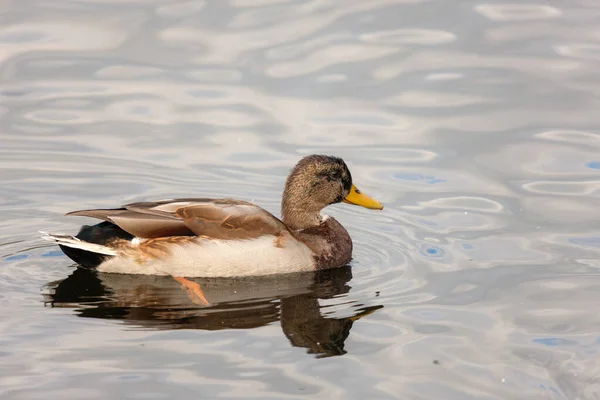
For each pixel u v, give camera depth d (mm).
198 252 12719
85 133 17719
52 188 15766
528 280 12594
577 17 22188
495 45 20906
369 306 11852
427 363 10211
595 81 19312
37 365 9883
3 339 10500
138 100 18891
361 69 20016
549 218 14688
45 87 19266
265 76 19781
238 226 12922
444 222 14703
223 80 19578
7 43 20797
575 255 13398
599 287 12312
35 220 14633
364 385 9680
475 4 23000
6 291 12070
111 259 12766
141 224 12688
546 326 11195
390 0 23141
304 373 9898
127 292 12148
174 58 20422
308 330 11016
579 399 9523
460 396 9508
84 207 15125
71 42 20953
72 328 10883
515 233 14188
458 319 11406
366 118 18234
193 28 21734
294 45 21000
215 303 11859
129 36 21297
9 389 9375
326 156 14078
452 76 19719
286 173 16359
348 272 13156
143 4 22859
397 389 9609
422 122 18078
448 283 12586
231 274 12828
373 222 14922
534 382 9820
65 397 9266
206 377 9727
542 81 19391
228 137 17625
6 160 16656
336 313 11594
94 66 20094
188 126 18016
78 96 19000
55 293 12039
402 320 11375
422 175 16297
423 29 21688
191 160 16828
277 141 17453
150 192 15672
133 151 17125
